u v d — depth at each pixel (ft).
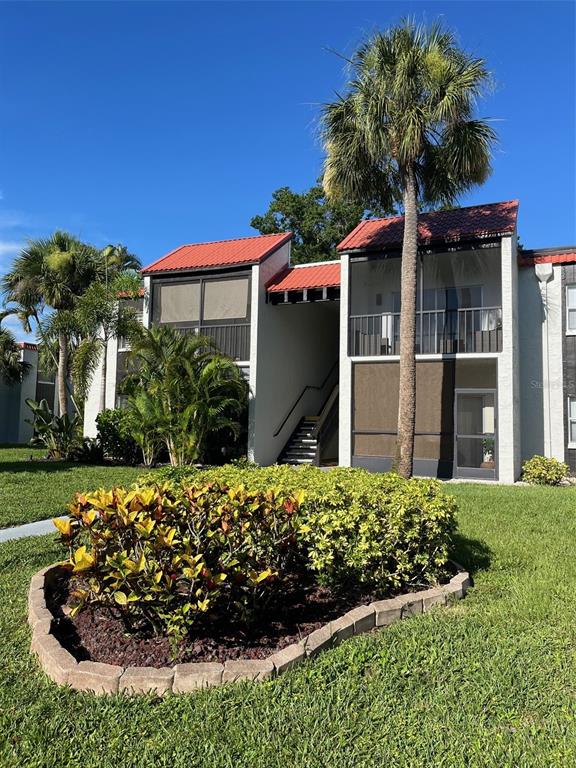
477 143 39.29
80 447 53.93
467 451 46.32
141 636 12.00
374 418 49.06
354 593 15.23
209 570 11.32
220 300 55.72
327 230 99.91
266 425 54.44
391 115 38.83
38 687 10.17
